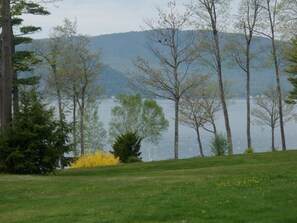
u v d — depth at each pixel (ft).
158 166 80.59
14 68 107.76
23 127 64.90
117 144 111.96
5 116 71.26
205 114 170.71
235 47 127.65
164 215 36.27
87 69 145.79
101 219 35.70
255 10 126.72
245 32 127.24
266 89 195.72
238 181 50.60
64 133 66.85
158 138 187.42
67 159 67.56
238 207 37.70
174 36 114.93
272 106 196.24
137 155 111.86
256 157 87.10
